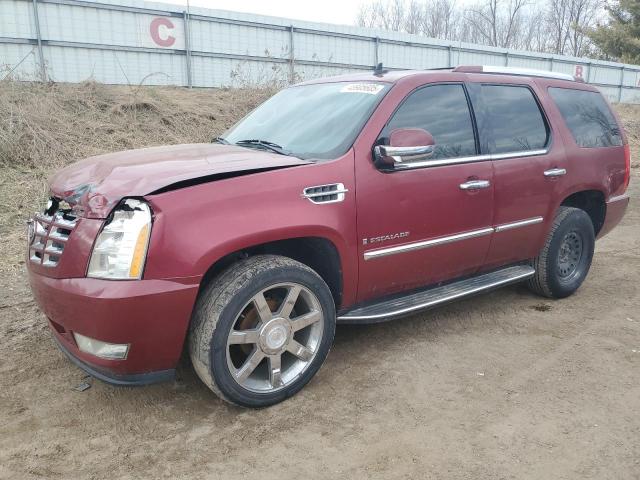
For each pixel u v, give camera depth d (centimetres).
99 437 293
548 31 5231
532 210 446
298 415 314
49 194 341
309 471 268
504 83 445
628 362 379
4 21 1266
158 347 283
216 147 381
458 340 412
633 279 563
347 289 347
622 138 539
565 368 370
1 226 669
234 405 316
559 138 469
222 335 292
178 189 282
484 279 437
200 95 1353
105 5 1382
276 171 311
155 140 1059
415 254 372
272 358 315
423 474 266
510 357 386
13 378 352
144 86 1362
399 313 367
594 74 2689
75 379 351
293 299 316
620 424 306
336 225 327
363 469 269
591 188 495
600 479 262
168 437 294
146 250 271
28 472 265
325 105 394
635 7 3612
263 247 334
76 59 1374
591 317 460
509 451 283
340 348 398
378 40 1855
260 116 436
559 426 304
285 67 1645
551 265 475
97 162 340
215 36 1552
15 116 927
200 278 281
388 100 366
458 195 388
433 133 384
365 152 346
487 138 414
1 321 439
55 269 286
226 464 273
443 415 314
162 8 1462
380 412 317
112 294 266
